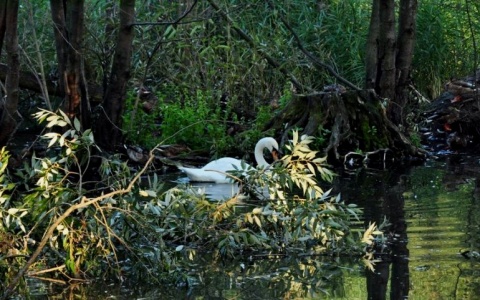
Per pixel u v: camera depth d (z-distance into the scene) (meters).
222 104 18.72
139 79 18.92
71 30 15.12
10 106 13.63
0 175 10.23
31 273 9.61
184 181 14.99
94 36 16.41
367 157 16.78
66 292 9.21
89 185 14.19
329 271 9.66
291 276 9.51
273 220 10.60
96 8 19.27
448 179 14.70
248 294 8.91
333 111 17.11
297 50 20.19
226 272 9.78
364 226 11.44
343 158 16.64
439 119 18.53
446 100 18.83
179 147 16.75
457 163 16.42
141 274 9.69
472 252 10.08
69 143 10.60
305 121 17.27
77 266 9.75
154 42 19.00
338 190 13.94
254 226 10.84
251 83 19.27
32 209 10.20
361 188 14.08
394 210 12.32
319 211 10.55
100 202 10.48
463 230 11.07
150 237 10.41
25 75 17.89
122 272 9.91
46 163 10.27
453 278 9.14
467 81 18.78
